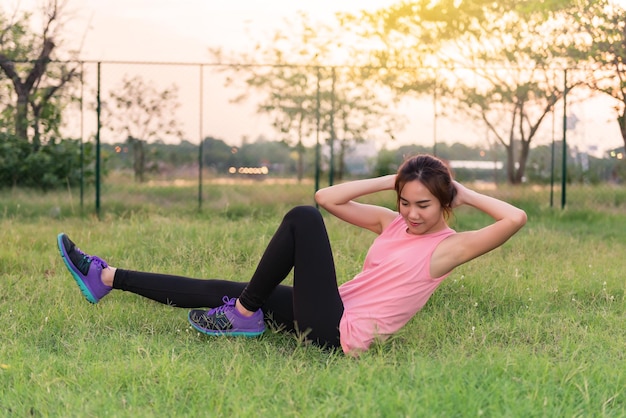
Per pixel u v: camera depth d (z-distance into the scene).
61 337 3.80
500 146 11.96
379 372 2.96
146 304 4.37
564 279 5.16
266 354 3.36
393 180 3.65
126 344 3.53
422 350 3.49
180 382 2.86
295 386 2.83
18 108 11.36
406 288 3.42
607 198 11.12
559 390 2.81
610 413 2.62
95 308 4.24
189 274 5.17
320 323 3.38
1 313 4.19
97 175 9.70
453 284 4.88
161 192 11.23
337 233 6.59
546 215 10.27
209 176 12.39
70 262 3.77
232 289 3.72
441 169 3.33
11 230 6.84
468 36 12.80
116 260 5.65
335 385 2.82
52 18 12.41
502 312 4.45
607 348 3.59
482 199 3.36
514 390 2.77
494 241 3.32
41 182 11.45
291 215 3.46
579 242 7.29
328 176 12.73
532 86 11.82
